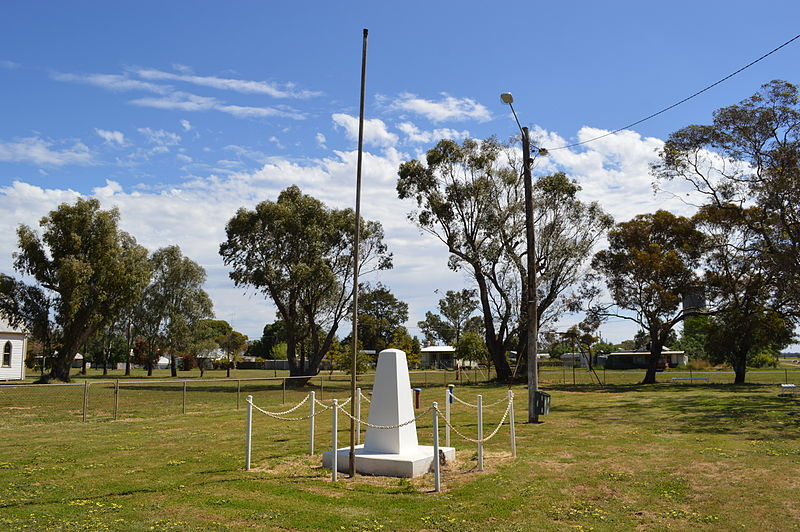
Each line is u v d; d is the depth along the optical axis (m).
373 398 13.10
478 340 55.44
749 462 12.62
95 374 80.00
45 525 8.34
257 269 50.16
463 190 49.31
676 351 91.81
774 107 34.34
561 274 48.22
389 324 114.06
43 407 29.52
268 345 124.94
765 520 8.65
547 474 11.91
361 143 12.34
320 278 49.72
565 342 50.62
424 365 88.25
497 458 13.75
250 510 9.32
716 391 35.00
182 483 11.21
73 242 53.31
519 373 53.12
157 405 30.52
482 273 50.66
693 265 48.44
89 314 54.22
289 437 17.19
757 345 45.09
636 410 24.41
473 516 9.07
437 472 10.70
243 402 32.28
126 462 13.34
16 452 14.72
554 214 47.97
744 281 45.09
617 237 50.69
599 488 10.72
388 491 10.70
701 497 9.95
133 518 8.79
